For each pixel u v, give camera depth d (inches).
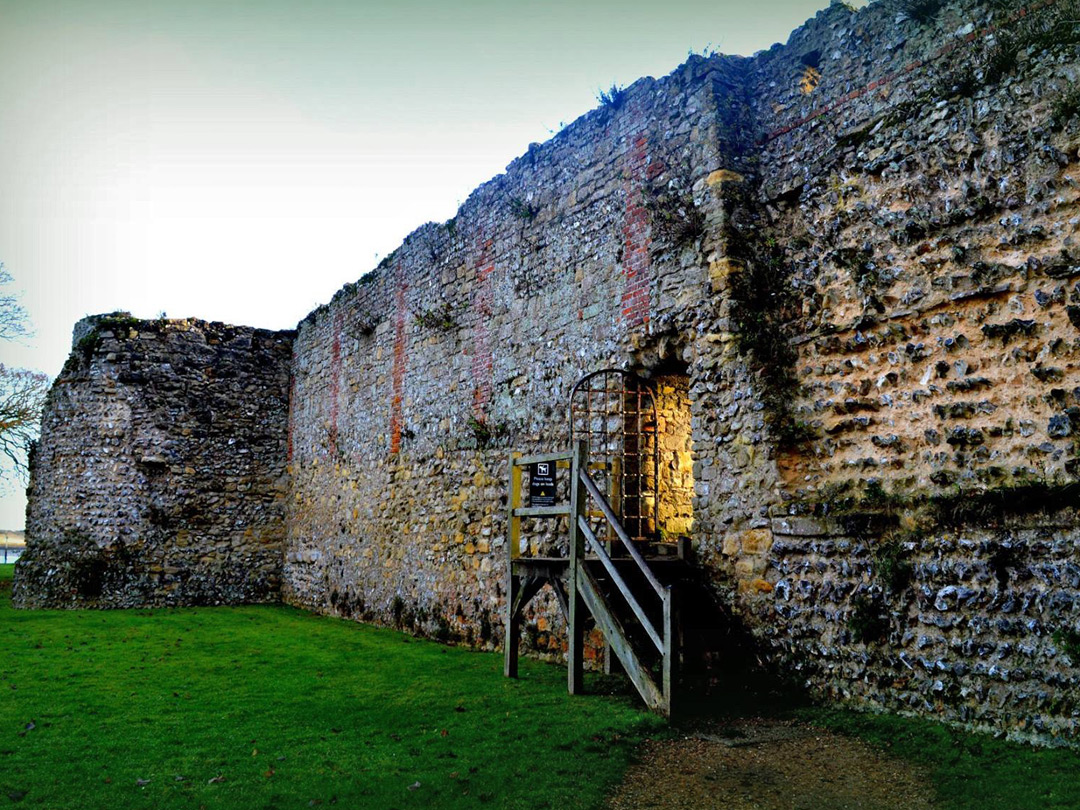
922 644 214.2
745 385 269.1
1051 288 207.0
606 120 347.9
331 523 564.7
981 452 215.3
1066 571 189.8
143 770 187.6
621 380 321.7
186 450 629.3
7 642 400.8
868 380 243.8
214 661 342.3
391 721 230.8
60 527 613.0
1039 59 217.2
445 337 444.5
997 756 181.8
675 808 163.9
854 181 257.4
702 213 290.7
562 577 273.7
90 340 630.5
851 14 271.4
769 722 221.3
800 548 247.3
